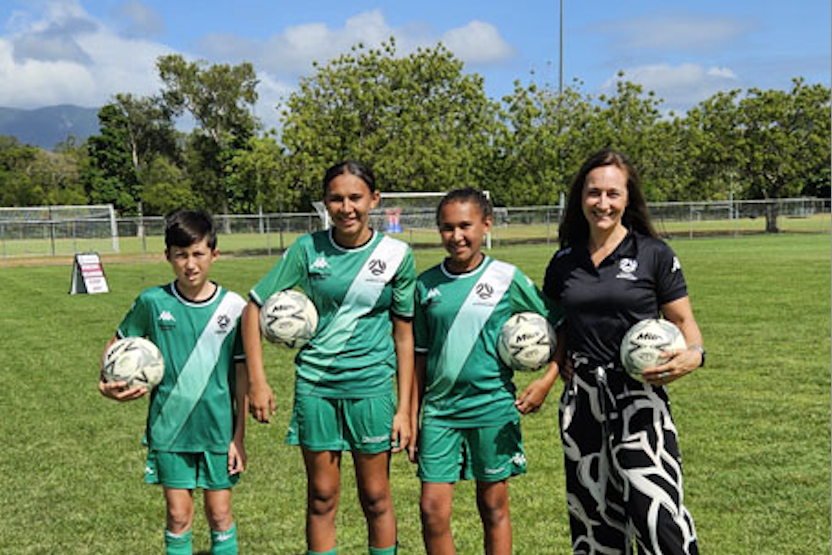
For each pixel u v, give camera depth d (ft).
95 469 16.62
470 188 10.38
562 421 9.98
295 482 15.64
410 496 14.74
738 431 18.01
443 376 10.25
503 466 10.34
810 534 12.27
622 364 9.28
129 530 13.28
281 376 26.18
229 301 11.03
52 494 15.07
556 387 24.09
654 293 9.48
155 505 14.48
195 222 10.73
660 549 8.90
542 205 122.21
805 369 24.61
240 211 209.97
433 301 10.33
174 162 248.93
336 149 109.19
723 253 77.66
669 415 9.36
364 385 10.50
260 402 10.57
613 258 9.50
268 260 91.09
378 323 10.65
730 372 24.36
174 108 218.79
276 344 10.42
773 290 45.42
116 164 218.79
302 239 10.73
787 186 125.18
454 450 10.32
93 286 55.77
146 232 164.86
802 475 14.94
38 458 17.42
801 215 122.42
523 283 10.38
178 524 10.82
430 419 10.39
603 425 9.58
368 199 10.36
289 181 107.86
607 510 9.72
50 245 123.65
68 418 21.02
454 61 117.39
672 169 126.52
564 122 118.42
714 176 129.70
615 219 9.46
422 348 10.71
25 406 22.43
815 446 16.76
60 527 13.41
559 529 12.84
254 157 108.78
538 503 13.98
